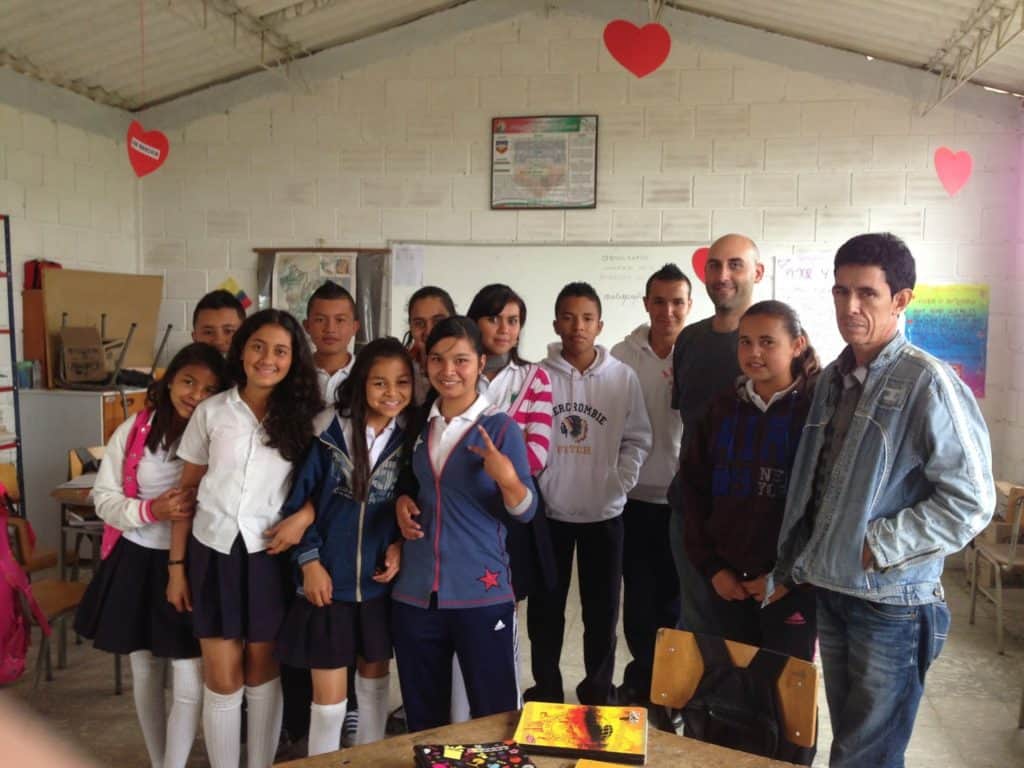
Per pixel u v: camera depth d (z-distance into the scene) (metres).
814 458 1.95
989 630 4.07
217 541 2.20
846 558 1.81
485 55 5.54
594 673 2.87
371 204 5.71
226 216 5.86
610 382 2.86
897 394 1.79
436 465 2.17
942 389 1.75
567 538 2.85
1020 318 5.04
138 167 4.49
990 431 5.20
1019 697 3.33
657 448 3.10
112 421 5.00
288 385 2.28
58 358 5.10
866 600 1.81
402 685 2.20
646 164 5.43
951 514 1.73
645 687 3.03
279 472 2.24
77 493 3.64
